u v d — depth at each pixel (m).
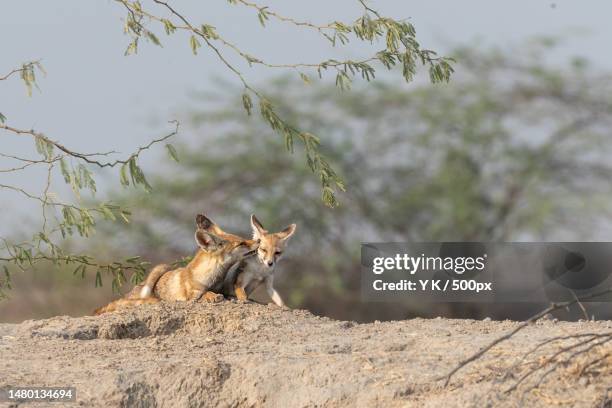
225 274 33.69
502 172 76.81
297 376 23.77
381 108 79.88
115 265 37.19
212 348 27.62
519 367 22.06
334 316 74.62
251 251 33.56
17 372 25.41
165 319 30.73
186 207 74.31
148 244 70.50
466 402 20.56
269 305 32.31
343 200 75.19
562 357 22.16
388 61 32.94
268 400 23.58
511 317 68.88
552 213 74.75
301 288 72.50
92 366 25.89
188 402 24.08
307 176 74.25
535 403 20.27
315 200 74.44
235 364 24.83
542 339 25.14
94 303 64.75
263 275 34.03
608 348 22.14
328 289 73.12
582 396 20.28
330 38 32.19
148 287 34.88
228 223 75.81
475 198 75.25
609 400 20.00
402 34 32.41
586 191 77.94
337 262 73.25
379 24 32.41
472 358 20.81
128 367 25.69
